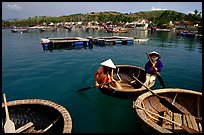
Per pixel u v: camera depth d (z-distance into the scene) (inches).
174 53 753.0
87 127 227.3
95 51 763.4
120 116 252.2
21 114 215.9
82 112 260.4
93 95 310.8
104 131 220.4
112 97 297.6
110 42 1003.9
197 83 382.3
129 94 273.4
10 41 1146.7
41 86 351.6
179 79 404.5
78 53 709.3
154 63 336.2
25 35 1729.8
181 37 1590.8
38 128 209.0
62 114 190.5
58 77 404.8
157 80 388.2
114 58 631.2
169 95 258.7
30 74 425.1
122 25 4035.4
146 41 1188.5
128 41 1035.9
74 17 6633.9
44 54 681.6
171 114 234.7
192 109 244.8
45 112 213.5
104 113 257.1
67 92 324.2
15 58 606.5
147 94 241.0
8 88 341.4
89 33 2059.5
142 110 202.1
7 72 440.5
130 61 592.7
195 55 709.3
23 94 316.8
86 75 421.7
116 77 379.9
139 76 368.5
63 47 867.4
